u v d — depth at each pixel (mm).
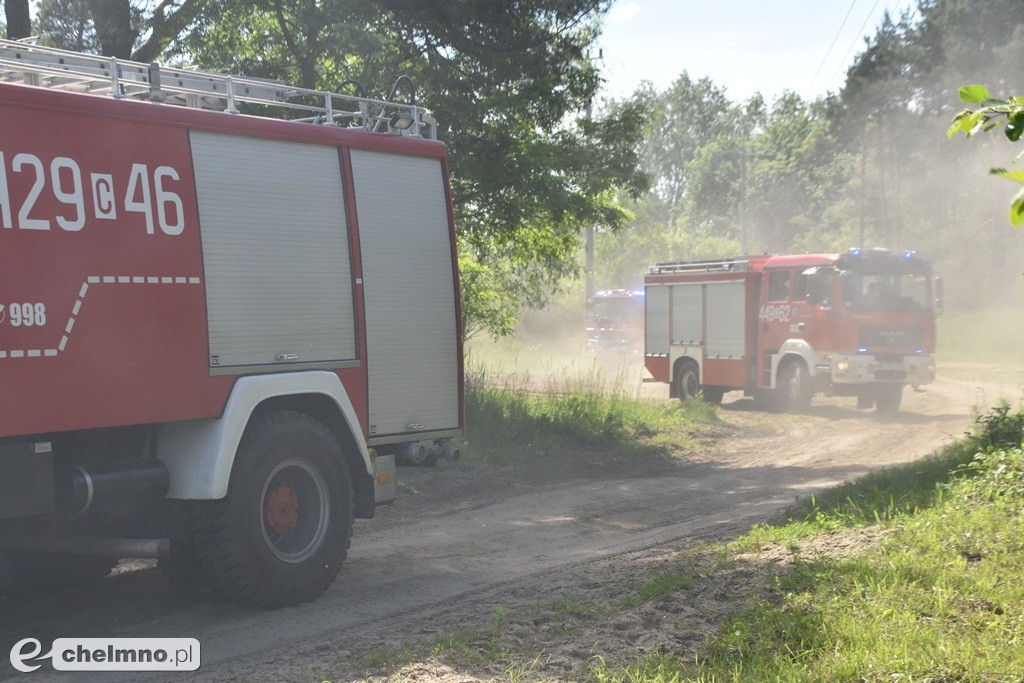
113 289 6031
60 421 5734
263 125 7059
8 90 5609
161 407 6250
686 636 5492
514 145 16453
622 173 18594
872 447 15953
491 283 21969
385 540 9234
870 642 4914
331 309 7457
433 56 15742
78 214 5887
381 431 7832
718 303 22859
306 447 7023
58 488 6090
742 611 5738
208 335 6555
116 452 6402
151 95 6742
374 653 5496
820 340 20344
